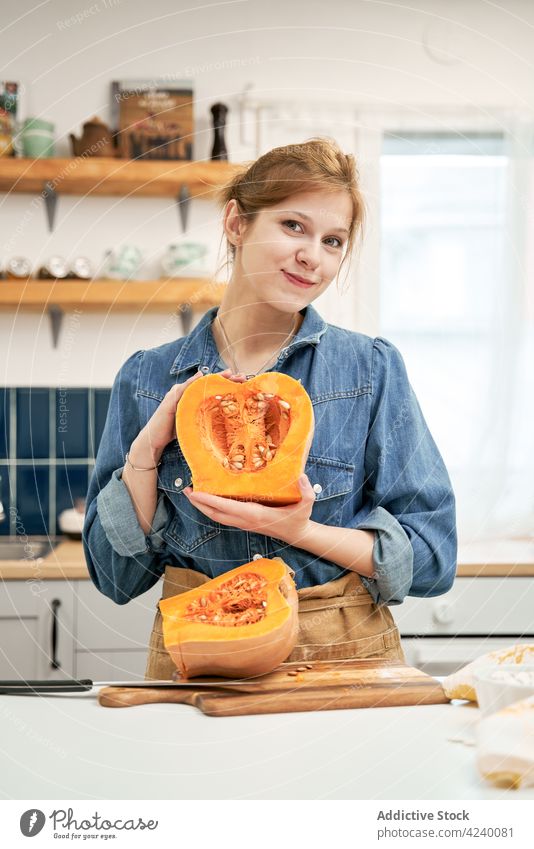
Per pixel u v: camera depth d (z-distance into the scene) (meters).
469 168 2.02
